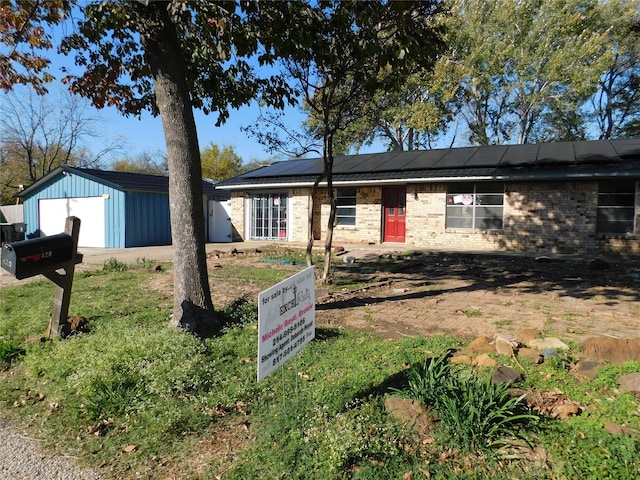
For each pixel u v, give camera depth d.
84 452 2.87
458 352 4.32
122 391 3.46
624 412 3.05
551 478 2.42
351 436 2.71
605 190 13.57
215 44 5.66
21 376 4.12
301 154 8.23
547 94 27.84
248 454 2.75
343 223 18.06
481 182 15.26
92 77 7.06
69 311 6.14
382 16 5.65
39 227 20.97
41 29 6.86
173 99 5.03
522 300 7.04
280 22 5.51
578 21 25.81
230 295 7.37
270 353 2.96
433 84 26.47
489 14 27.38
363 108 8.73
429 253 13.86
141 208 19.03
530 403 3.17
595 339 4.26
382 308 6.47
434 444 2.75
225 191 22.69
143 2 4.59
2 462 2.76
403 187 16.98
